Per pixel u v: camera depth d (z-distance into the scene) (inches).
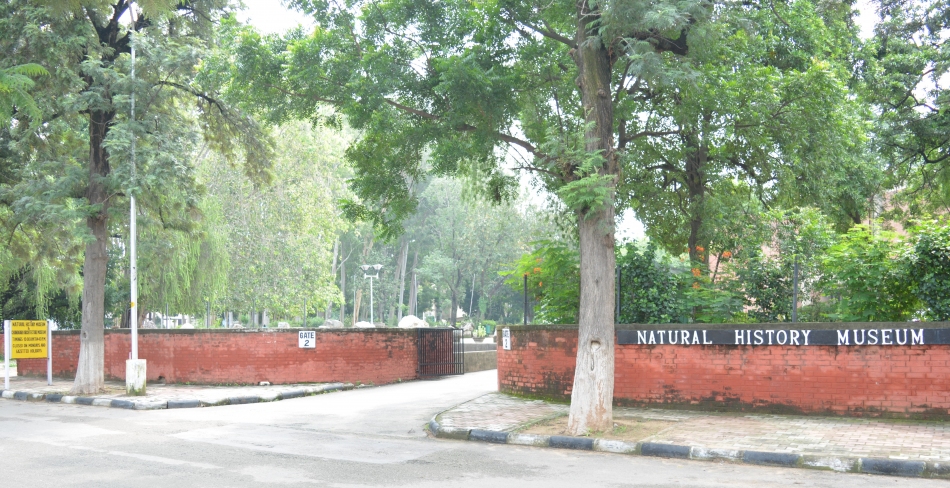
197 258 1327.5
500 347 702.5
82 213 730.2
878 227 852.0
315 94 584.1
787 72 704.4
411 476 352.5
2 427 536.7
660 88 633.0
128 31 775.7
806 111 670.5
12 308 1444.4
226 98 652.1
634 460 397.7
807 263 574.6
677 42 499.5
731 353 536.7
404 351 932.6
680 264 656.4
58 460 397.1
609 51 493.0
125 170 723.4
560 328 623.8
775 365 520.4
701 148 732.0
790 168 724.0
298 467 375.9
